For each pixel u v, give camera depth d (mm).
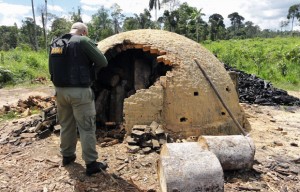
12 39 55344
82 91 3752
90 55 3801
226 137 4113
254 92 10516
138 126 4828
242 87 11039
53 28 40844
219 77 5602
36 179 3891
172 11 44875
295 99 10141
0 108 8078
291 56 20219
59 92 3830
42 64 16766
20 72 14320
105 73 5934
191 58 5418
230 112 5195
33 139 5227
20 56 18266
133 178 3875
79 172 4031
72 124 4121
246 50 24078
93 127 3912
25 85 12734
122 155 4473
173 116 5070
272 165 4406
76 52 3725
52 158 4469
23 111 7328
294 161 4617
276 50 23406
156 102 5008
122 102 5809
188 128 5082
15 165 4293
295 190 3752
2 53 18422
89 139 3840
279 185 3850
